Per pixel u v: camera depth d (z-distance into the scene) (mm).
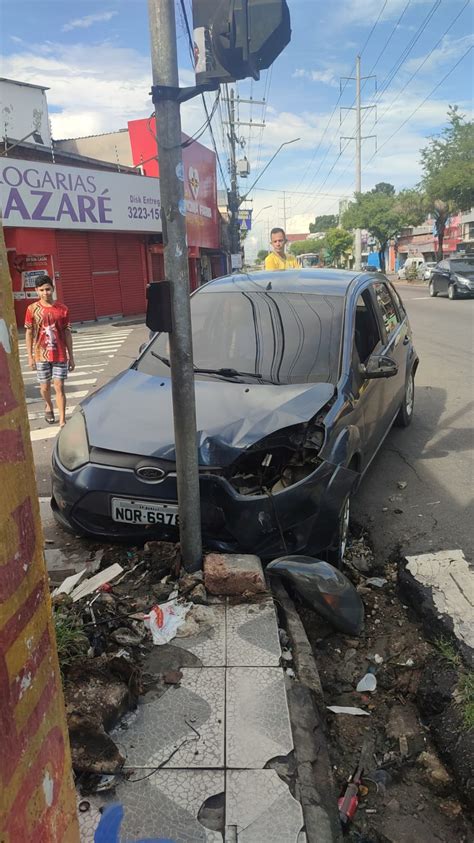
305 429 3760
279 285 5238
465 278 23875
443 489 5227
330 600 3342
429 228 64625
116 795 2215
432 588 3619
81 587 3518
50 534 4355
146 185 23547
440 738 2652
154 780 2273
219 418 3803
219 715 2570
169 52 2955
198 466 3549
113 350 14172
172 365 3213
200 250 35625
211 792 2227
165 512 3578
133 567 3650
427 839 2281
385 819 2361
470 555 4113
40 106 25078
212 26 2910
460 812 2387
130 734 2479
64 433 4098
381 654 3289
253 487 3617
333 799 2240
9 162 18500
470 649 3074
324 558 3855
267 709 2602
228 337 4734
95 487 3660
